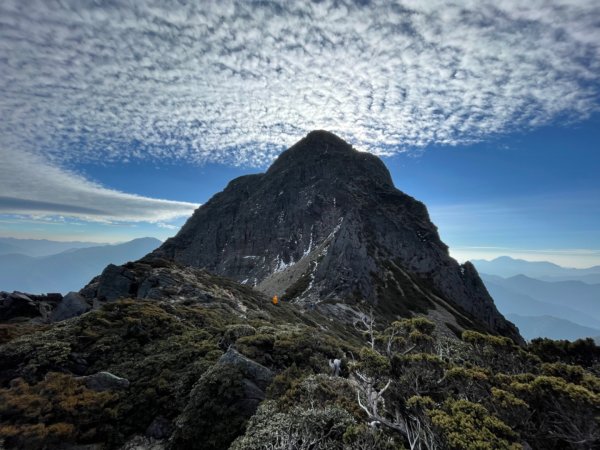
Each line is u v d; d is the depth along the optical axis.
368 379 18.20
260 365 19.64
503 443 11.34
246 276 151.88
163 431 17.30
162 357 22.36
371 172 174.50
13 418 15.68
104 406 17.70
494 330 91.94
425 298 86.19
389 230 122.25
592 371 21.06
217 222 188.25
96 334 24.80
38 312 42.34
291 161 195.62
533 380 16.12
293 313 54.75
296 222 158.12
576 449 13.78
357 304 73.38
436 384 17.22
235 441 13.58
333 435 13.34
